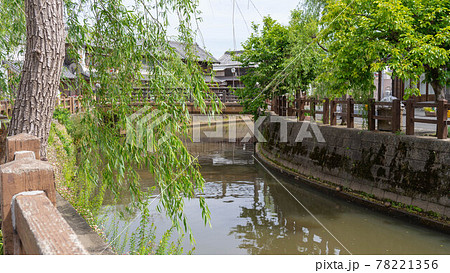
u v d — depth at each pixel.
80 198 4.70
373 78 9.05
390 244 6.84
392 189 8.65
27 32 3.25
